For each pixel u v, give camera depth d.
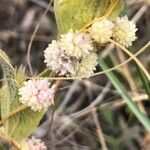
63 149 0.31
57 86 0.18
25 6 0.37
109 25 0.17
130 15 0.33
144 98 0.28
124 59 0.30
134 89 0.30
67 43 0.16
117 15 0.18
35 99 0.16
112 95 0.31
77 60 0.17
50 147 0.30
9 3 0.36
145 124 0.25
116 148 0.31
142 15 0.34
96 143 0.31
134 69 0.32
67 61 0.17
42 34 0.36
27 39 0.36
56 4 0.17
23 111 0.18
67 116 0.31
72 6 0.17
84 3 0.17
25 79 0.18
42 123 0.31
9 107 0.18
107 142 0.31
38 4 0.35
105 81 0.33
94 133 0.31
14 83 0.17
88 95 0.33
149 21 0.34
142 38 0.34
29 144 0.18
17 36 0.36
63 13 0.17
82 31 0.17
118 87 0.26
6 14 0.36
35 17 0.36
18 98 0.18
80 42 0.16
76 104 0.33
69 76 0.17
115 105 0.31
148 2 0.32
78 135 0.31
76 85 0.32
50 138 0.30
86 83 0.32
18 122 0.18
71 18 0.17
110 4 0.17
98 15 0.17
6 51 0.35
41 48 0.35
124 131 0.31
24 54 0.35
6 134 0.18
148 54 0.33
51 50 0.17
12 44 0.36
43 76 0.18
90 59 0.17
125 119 0.32
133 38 0.18
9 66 0.17
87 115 0.31
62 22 0.17
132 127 0.32
